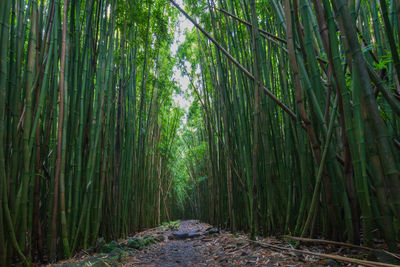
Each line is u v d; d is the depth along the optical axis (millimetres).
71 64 1991
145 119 3986
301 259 1298
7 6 1302
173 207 9188
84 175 2064
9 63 1572
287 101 2037
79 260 1700
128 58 3236
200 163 6828
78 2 1979
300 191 1980
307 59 1433
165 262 1762
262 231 2223
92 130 2047
